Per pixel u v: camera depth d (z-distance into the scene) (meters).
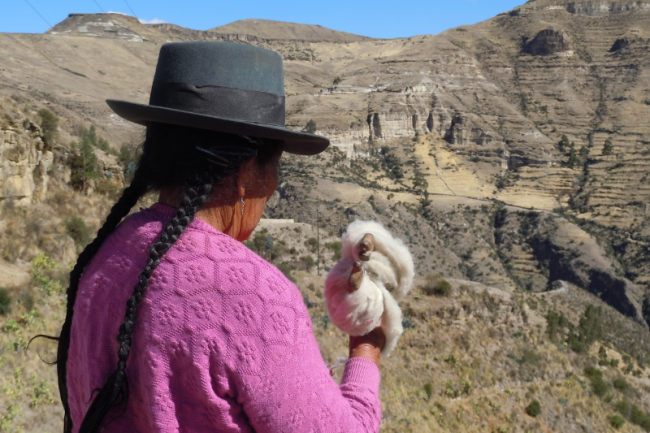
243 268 1.36
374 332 1.60
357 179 141.38
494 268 128.12
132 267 1.46
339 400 1.37
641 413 26.73
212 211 1.51
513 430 21.12
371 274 1.57
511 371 24.67
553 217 147.50
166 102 1.48
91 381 1.49
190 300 1.32
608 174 176.75
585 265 133.88
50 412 10.66
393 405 19.19
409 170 177.12
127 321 1.34
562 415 23.45
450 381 22.06
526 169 181.25
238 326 1.30
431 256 115.94
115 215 1.60
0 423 9.59
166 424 1.30
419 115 196.25
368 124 191.25
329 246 56.69
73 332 1.60
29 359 12.08
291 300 1.38
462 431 19.78
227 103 1.45
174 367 1.31
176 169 1.49
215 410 1.29
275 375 1.28
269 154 1.59
